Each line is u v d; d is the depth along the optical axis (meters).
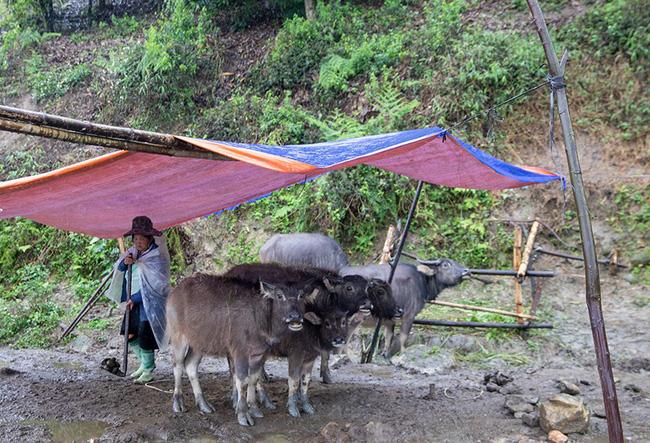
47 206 6.93
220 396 7.50
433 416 6.73
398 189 11.87
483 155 7.48
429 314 10.20
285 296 6.19
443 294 10.81
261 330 6.38
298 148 6.72
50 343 10.88
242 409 6.47
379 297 7.91
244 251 12.43
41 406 7.12
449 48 13.44
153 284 7.64
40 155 15.52
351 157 5.92
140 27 18.42
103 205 7.30
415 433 6.23
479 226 11.38
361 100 13.53
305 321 6.70
